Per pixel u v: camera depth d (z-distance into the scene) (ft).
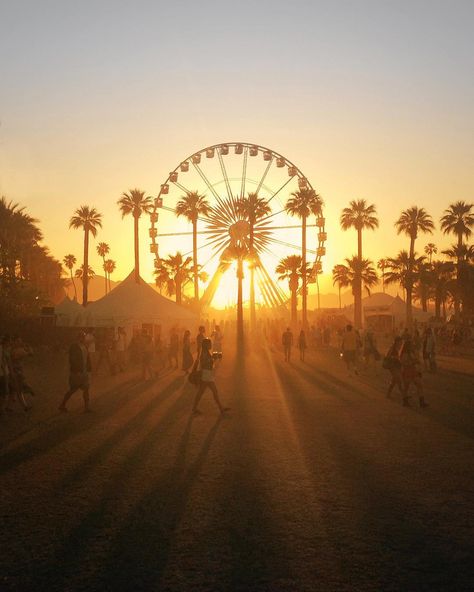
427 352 75.87
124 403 49.11
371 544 17.67
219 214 164.76
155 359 100.37
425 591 14.57
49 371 80.64
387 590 14.62
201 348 43.34
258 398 52.16
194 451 30.94
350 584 14.94
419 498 22.45
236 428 37.55
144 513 20.71
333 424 38.91
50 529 19.13
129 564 16.28
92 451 30.96
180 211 227.61
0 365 42.09
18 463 28.35
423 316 234.79
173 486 24.25
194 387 60.90
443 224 222.28
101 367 86.12
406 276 221.66
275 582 15.10
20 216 149.48
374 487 24.00
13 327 110.63
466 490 23.52
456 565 16.11
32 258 203.41
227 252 159.12
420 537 18.25
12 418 41.65
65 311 144.97
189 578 15.37
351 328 74.23
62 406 44.14
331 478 25.41
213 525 19.44
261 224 162.91
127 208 221.05
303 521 19.80
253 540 18.04
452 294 213.25
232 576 15.47
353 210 238.48
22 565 16.29
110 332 111.65
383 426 38.14
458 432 36.06
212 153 170.60
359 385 62.90
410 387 60.44
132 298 135.74
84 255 232.53
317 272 173.17
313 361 98.84
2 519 20.16
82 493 23.29
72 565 16.24
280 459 29.04
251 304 192.65
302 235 203.62
